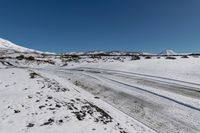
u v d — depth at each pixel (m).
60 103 15.62
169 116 15.39
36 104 15.10
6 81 24.06
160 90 22.48
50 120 12.33
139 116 15.94
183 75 31.44
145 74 33.59
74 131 11.20
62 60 66.50
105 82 28.22
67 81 31.02
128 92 22.31
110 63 49.50
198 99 18.69
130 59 55.59
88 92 24.11
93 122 12.76
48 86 21.84
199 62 41.22
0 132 10.75
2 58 73.56
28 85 21.81
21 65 59.31
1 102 15.61
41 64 61.09
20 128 11.25
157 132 13.15
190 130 13.16
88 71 40.91
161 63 42.06
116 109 17.69
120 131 12.21
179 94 20.66
